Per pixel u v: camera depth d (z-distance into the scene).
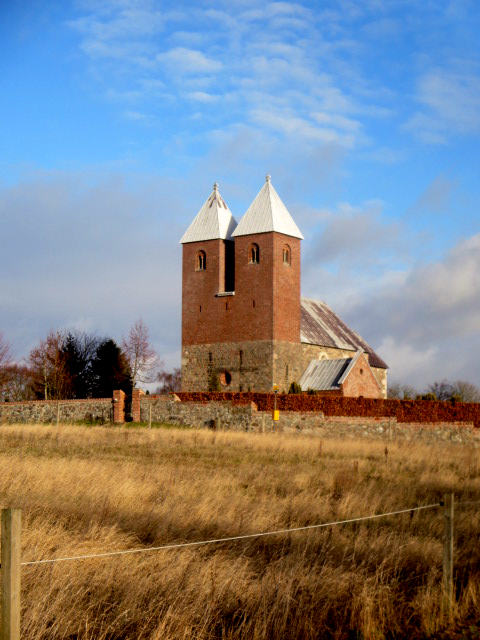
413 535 15.18
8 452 28.16
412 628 10.89
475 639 10.58
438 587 11.92
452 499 12.45
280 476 23.23
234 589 11.27
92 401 55.59
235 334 69.50
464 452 36.09
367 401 55.75
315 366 70.50
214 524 15.02
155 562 12.04
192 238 72.56
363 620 10.62
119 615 10.23
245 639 10.11
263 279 68.38
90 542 13.38
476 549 14.27
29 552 12.07
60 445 32.69
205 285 71.56
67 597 10.52
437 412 58.59
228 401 50.88
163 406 53.22
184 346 72.31
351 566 12.57
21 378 96.38
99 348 89.31
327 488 20.64
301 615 10.59
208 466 25.91
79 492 17.33
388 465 28.20
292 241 70.44
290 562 12.48
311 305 80.81
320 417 49.00
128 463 23.92
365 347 82.62
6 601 8.48
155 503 16.52
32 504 15.85
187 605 10.70
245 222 69.94
